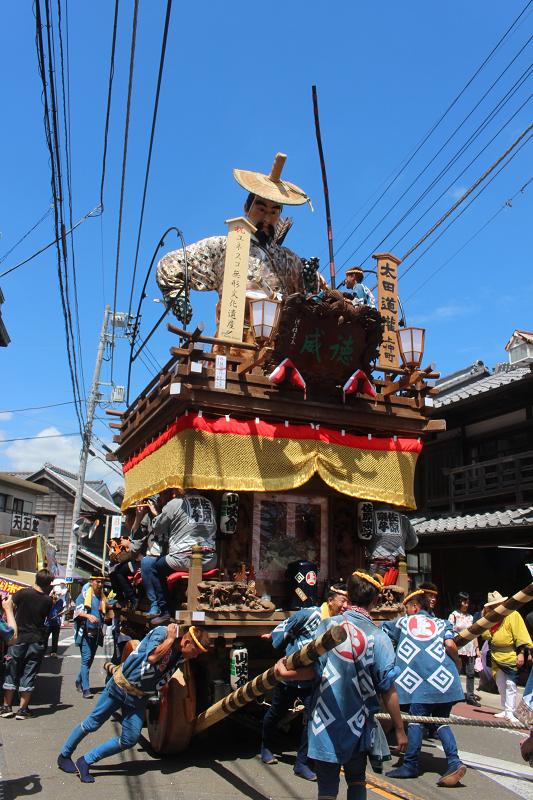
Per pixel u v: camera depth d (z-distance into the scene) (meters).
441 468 19.31
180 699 4.98
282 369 5.87
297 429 6.07
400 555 6.57
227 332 6.49
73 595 28.66
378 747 3.60
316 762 3.35
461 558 16.22
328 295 5.96
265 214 8.52
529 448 16.53
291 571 5.99
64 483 32.75
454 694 4.94
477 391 17.23
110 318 21.88
